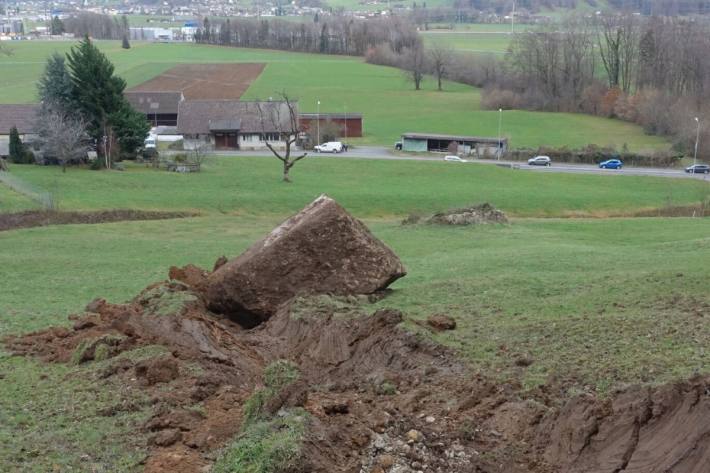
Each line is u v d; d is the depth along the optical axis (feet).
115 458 34.14
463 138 277.64
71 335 55.88
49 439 36.27
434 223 130.62
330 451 31.04
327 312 55.52
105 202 164.35
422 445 32.55
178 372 44.39
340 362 47.50
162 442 35.14
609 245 109.81
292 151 274.77
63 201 162.50
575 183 217.97
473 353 45.88
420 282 76.28
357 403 37.35
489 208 136.98
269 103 284.61
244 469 29.84
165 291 61.21
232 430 35.40
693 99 304.91
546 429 33.40
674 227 130.00
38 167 211.61
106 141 220.43
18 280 86.94
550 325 51.60
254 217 159.63
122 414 39.24
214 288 61.98
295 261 62.85
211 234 131.64
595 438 31.55
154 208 163.22
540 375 41.22
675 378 38.42
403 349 46.11
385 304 62.75
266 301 61.67
